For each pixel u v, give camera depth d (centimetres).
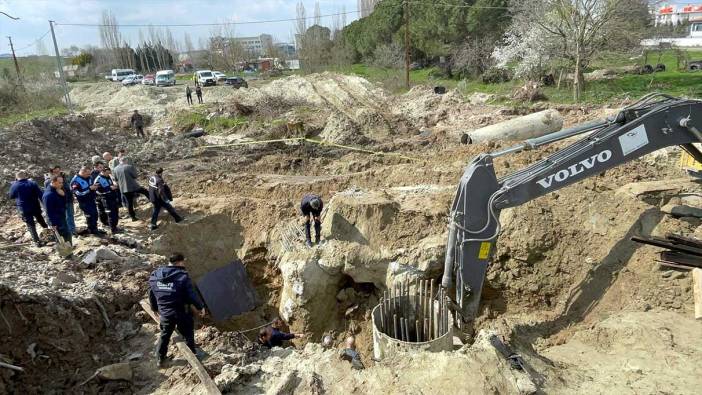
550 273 988
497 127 1625
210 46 6475
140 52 6775
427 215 1063
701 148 1070
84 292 823
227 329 1107
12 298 707
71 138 1847
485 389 636
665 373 689
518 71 3209
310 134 2183
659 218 955
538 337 877
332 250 1068
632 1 2767
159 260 1038
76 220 1229
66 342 727
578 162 794
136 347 770
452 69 4091
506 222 1034
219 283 1123
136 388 684
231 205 1255
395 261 1029
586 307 914
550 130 1620
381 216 1070
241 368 702
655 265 877
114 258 993
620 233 965
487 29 3972
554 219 1020
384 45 4775
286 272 1073
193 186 1436
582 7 2698
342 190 1330
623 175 1184
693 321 793
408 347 752
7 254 938
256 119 2405
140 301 864
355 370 711
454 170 1318
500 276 1022
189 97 2841
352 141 2033
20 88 2673
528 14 3066
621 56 3094
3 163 1463
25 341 692
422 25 4359
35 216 1062
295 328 1073
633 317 816
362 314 1084
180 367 717
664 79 3123
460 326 865
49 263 941
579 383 684
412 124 2303
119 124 2367
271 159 1734
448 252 812
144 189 1220
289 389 676
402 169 1375
